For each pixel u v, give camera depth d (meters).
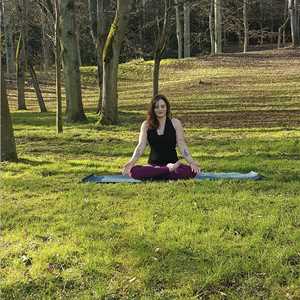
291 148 11.70
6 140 10.44
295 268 4.76
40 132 15.40
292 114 18.62
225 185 7.85
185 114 19.80
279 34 44.75
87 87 35.06
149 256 5.08
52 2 20.55
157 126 8.47
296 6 41.41
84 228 5.94
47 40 37.75
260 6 49.91
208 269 4.75
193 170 8.41
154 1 37.75
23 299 4.42
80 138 13.98
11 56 38.84
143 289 4.48
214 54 37.97
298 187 7.65
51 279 4.72
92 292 4.46
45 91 34.09
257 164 9.69
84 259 5.08
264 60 34.25
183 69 34.81
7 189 8.04
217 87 27.17
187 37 39.03
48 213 6.65
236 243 5.34
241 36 51.97
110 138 13.94
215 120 17.91
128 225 6.05
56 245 5.45
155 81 17.55
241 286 4.48
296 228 5.76
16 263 5.07
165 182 8.20
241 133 14.67
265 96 23.34
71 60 17.81
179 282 4.57
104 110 16.91
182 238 5.48
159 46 17.34
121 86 32.78
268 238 5.49
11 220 6.40
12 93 33.09
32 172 9.34
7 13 30.42
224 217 6.15
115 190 7.70
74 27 17.75
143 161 10.27
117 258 5.08
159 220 6.20
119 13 16.27
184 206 6.70
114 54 16.62
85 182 8.35
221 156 10.78
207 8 44.00
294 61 32.97
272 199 6.95
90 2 20.50
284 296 4.31
